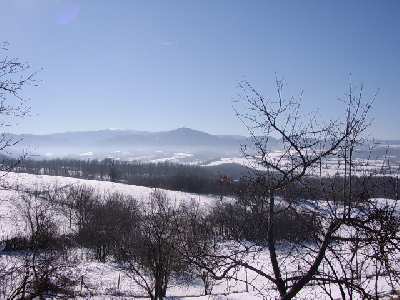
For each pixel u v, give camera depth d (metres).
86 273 38.31
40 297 14.88
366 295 7.07
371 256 6.83
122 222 47.78
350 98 6.91
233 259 7.60
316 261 7.17
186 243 8.39
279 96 7.32
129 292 35.78
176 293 34.84
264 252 7.85
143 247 28.52
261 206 7.71
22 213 36.56
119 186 95.50
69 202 62.03
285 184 7.39
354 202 6.86
